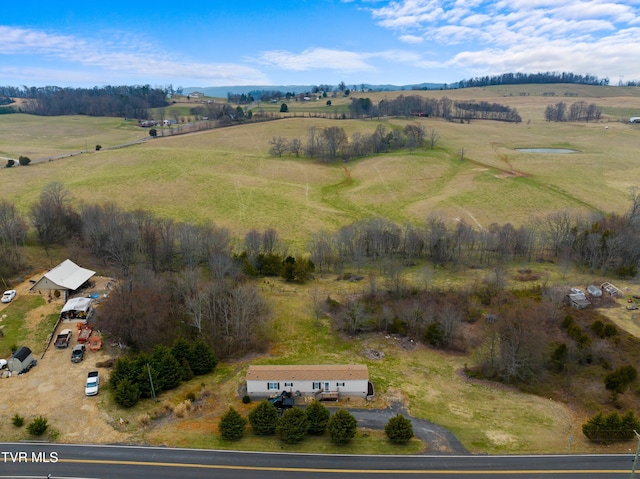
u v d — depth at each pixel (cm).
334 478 4231
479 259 10706
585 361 6531
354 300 8112
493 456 4622
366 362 6619
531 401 5800
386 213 13338
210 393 5697
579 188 14300
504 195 13875
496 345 6531
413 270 10012
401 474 4309
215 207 13050
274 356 6719
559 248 10600
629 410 5066
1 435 4712
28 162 15800
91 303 7556
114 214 10081
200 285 7756
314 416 4916
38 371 5819
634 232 10144
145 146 19688
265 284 9044
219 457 4503
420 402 5647
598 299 8138
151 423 5022
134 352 6353
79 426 4878
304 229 12100
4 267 8344
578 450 4759
